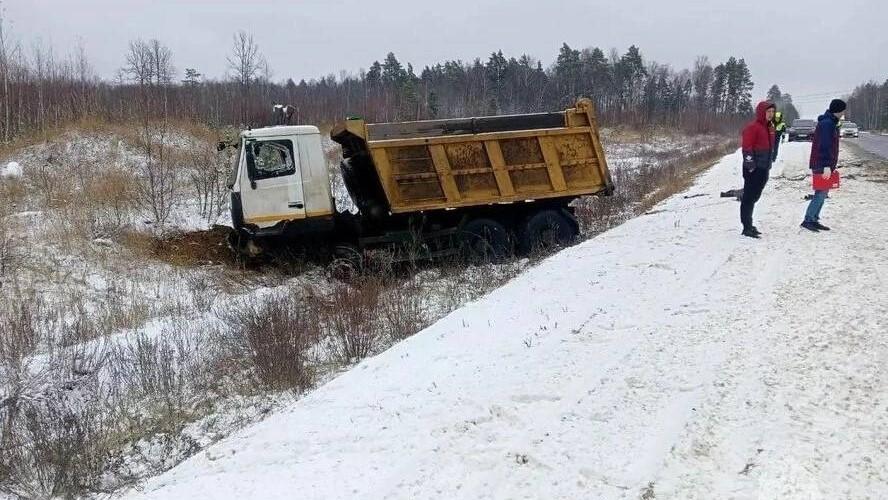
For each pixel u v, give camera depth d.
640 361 5.20
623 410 4.44
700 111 85.00
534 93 65.12
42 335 8.45
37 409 6.45
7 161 17.16
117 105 25.86
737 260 7.96
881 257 7.44
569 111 12.20
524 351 5.82
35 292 9.93
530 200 12.10
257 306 9.23
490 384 5.12
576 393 4.78
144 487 4.70
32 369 7.33
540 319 6.77
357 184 12.20
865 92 110.25
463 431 4.42
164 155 18.36
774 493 3.38
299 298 9.48
